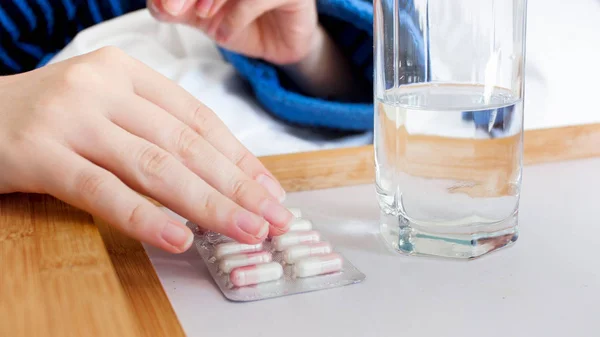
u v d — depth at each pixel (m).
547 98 0.80
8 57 0.89
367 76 0.87
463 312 0.45
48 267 0.46
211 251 0.50
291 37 0.81
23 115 0.52
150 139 0.52
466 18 0.48
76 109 0.51
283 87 0.88
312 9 0.81
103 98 0.52
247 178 0.51
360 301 0.46
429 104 0.49
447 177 0.48
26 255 0.47
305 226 0.52
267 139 0.77
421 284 0.47
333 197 0.58
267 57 0.84
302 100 0.79
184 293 0.47
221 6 0.73
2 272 0.45
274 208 0.50
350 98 0.90
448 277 0.47
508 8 0.48
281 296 0.46
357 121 0.79
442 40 0.48
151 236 0.48
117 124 0.52
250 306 0.45
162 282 0.48
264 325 0.44
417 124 0.48
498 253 0.50
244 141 0.75
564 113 0.78
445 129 0.48
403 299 0.46
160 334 0.43
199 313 0.45
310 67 0.86
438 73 0.49
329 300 0.46
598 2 0.93
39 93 0.52
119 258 0.49
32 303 0.43
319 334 0.43
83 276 0.45
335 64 0.88
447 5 0.48
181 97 0.56
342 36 0.87
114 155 0.50
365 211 0.55
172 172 0.50
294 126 0.83
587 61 0.85
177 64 0.88
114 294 0.44
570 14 0.90
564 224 0.52
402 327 0.44
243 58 0.84
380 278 0.47
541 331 0.43
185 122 0.55
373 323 0.44
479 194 0.49
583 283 0.46
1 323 0.42
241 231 0.48
